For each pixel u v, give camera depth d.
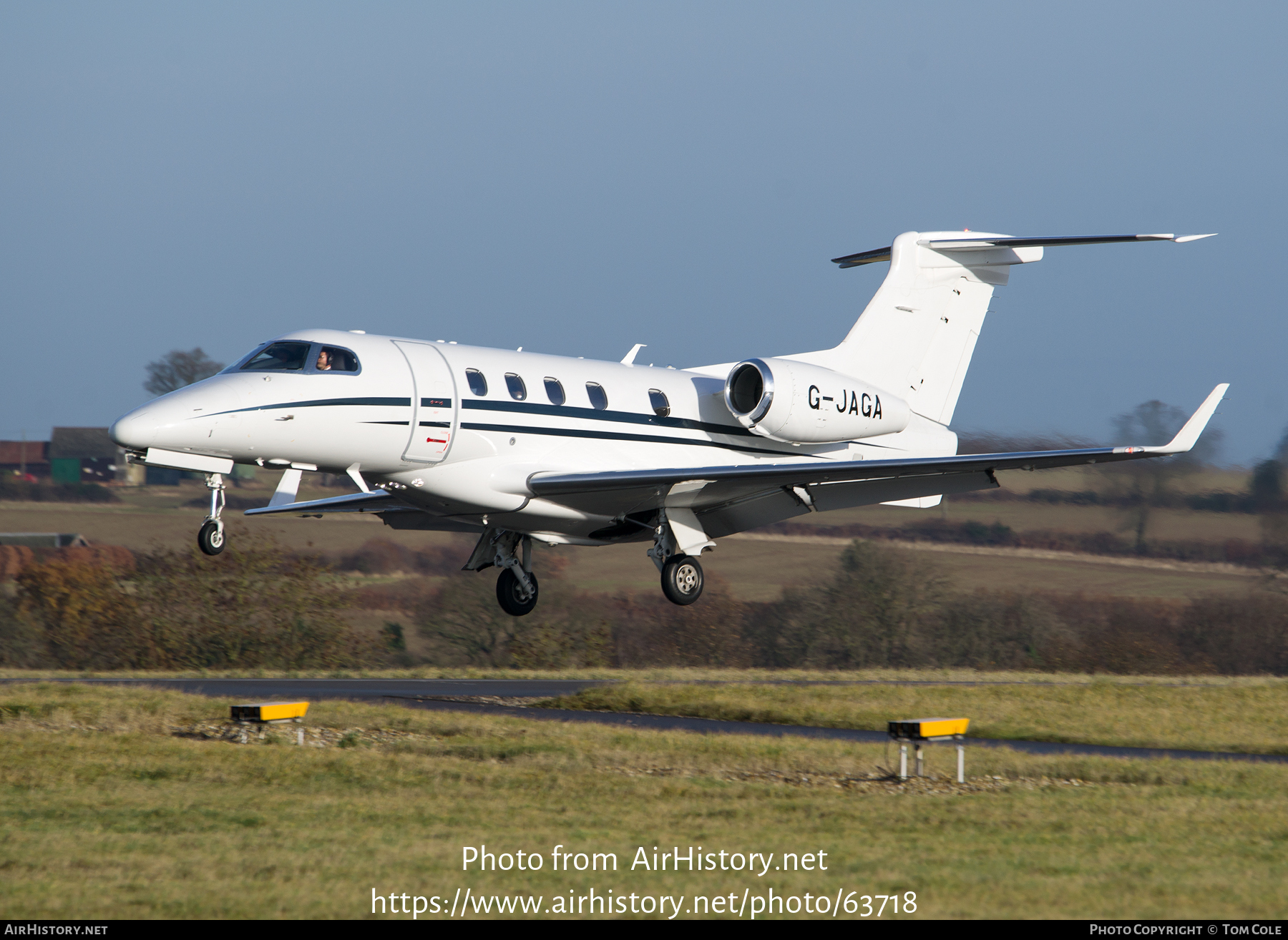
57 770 44.12
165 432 56.91
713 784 45.12
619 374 73.06
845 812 39.97
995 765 49.66
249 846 34.00
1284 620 143.00
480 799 41.34
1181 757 56.59
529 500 68.56
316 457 61.78
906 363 83.50
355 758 47.75
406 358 64.25
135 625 137.38
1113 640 144.38
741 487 72.56
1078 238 76.56
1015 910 28.19
